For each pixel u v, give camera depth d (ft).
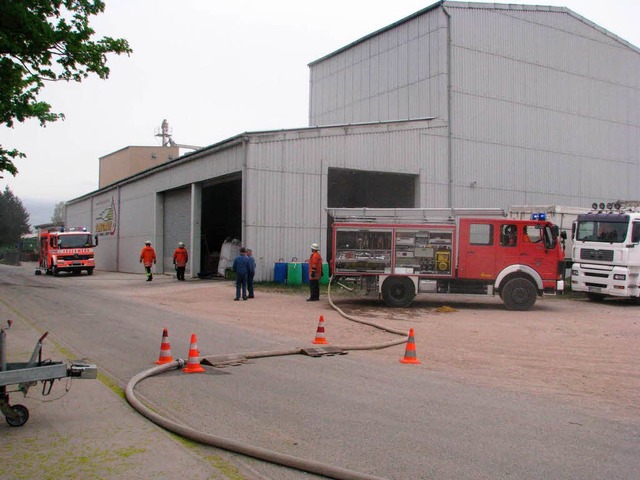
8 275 124.88
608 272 64.39
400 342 37.65
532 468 15.98
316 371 28.19
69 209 203.31
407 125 93.76
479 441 18.16
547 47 109.40
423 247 58.39
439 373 28.71
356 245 58.90
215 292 73.26
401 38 104.99
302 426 19.31
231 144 85.56
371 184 101.60
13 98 38.68
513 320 50.93
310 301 63.77
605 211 67.77
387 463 16.11
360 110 114.01
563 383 27.27
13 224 311.88
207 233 115.96
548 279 57.57
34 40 32.81
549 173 108.68
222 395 23.18
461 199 98.22
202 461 15.81
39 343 19.24
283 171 83.97
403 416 20.70
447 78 97.25
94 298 65.05
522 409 22.17
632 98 121.39
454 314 54.54
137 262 130.52
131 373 27.09
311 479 14.94
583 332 44.39
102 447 16.75
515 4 105.29
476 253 57.77
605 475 15.61
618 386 26.94
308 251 85.25
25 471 14.84
